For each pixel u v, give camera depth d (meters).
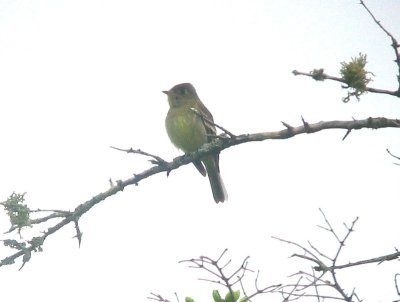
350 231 8.06
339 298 7.67
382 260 8.17
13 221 10.55
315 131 10.35
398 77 8.62
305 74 8.62
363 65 8.57
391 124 9.90
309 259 7.99
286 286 7.71
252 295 7.72
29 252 10.65
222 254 7.70
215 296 8.19
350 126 10.09
